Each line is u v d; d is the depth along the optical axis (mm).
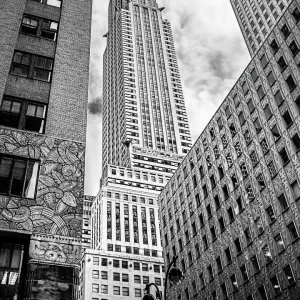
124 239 130625
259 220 45281
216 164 56438
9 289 18734
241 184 49906
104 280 110125
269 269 42094
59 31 32344
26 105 26141
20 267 19531
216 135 58219
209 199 56062
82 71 30281
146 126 182125
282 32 49812
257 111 50469
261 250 43938
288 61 47312
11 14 31375
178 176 67062
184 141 182875
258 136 49125
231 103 56531
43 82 28062
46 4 34000
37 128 25359
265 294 42000
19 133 24328
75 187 23219
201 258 54906
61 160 24125
